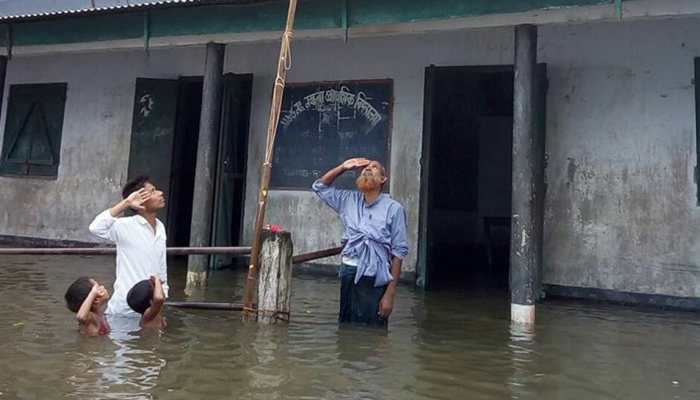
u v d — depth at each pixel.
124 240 5.15
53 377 3.65
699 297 6.84
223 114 8.98
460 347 4.78
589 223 7.40
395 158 8.42
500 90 10.96
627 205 7.25
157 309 4.82
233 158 9.16
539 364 4.37
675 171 7.05
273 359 4.21
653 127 7.18
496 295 7.46
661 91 7.17
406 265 8.24
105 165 10.38
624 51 7.36
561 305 6.94
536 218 7.29
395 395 3.61
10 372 3.72
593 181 7.41
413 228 8.25
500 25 6.05
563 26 7.66
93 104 10.54
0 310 5.35
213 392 3.52
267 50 9.32
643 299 7.09
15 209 10.97
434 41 8.34
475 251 11.98
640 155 7.22
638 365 4.41
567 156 7.55
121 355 4.15
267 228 5.39
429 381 3.89
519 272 5.82
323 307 6.21
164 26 7.66
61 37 8.38
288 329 5.12
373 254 5.25
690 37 7.06
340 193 5.57
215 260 8.77
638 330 5.63
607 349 4.87
